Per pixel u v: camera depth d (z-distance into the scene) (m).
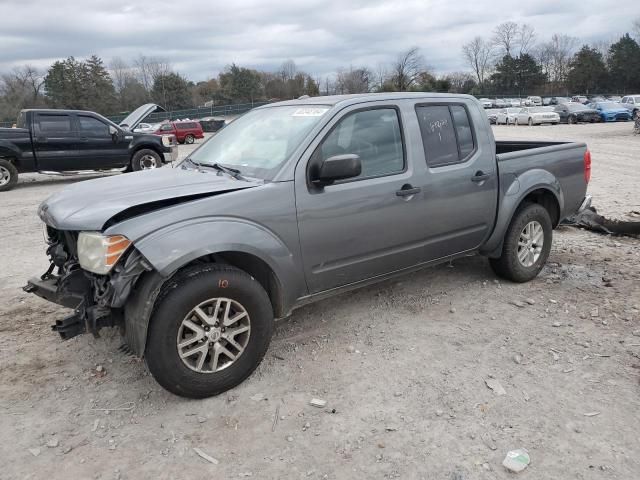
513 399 3.33
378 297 4.96
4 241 7.52
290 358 3.88
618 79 87.56
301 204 3.65
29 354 4.02
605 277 5.36
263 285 3.76
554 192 5.30
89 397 3.46
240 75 84.69
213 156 4.36
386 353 3.93
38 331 4.42
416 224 4.30
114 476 2.76
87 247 3.16
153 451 2.94
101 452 2.94
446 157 4.52
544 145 6.02
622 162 14.49
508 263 5.08
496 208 4.89
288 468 2.79
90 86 79.00
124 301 3.05
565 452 2.85
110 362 3.89
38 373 3.75
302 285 3.79
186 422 3.18
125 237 3.08
